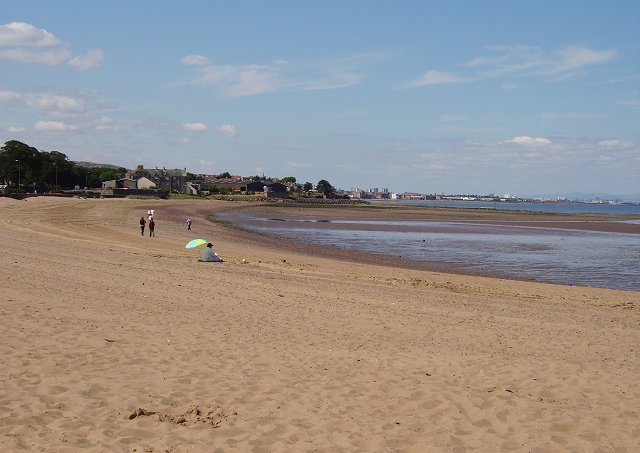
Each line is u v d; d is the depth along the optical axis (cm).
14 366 966
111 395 873
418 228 7588
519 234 6806
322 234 6225
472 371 1053
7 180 15212
